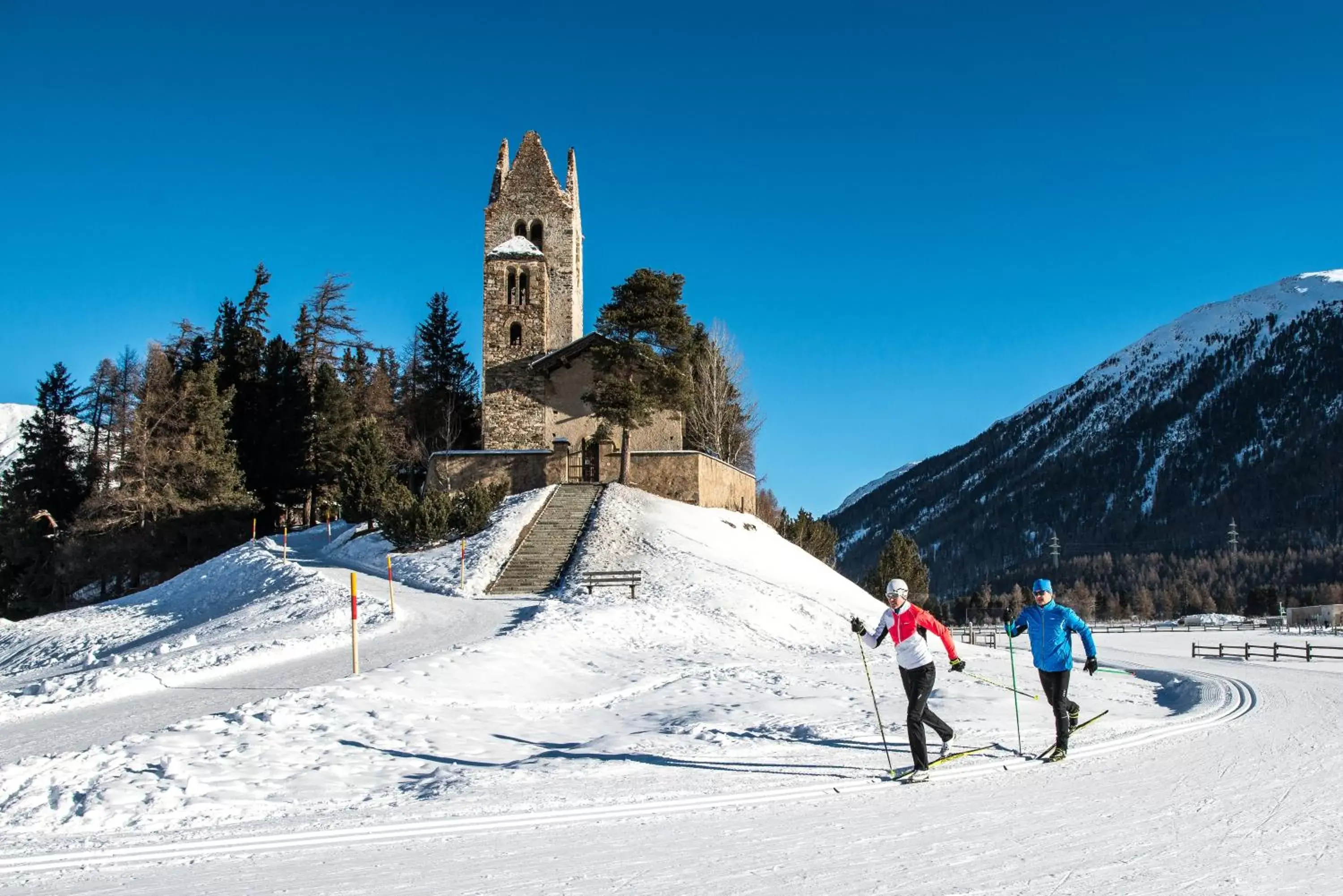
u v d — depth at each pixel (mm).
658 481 45094
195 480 53656
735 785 9039
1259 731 12383
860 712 13625
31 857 6938
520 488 46812
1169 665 32719
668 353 44969
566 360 50719
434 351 70438
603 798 8469
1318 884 5922
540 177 55438
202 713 13828
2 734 13125
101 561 50906
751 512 52844
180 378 60844
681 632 25641
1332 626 92375
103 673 18875
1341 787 8836
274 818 8172
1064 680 10352
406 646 20828
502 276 52906
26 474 59156
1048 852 6691
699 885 6008
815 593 34250
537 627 22766
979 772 9594
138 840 7406
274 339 63938
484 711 14195
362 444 48000
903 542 56094
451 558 35844
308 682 16453
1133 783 9039
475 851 6891
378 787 9406
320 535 51344
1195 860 6469
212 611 34000
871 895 5777
